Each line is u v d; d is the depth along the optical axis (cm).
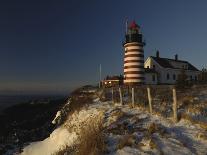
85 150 1546
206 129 1853
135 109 2609
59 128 3416
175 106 2050
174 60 7306
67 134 2844
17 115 6631
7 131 4691
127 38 5125
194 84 4584
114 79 6338
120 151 1512
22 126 5069
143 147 1547
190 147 1588
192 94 3384
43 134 4003
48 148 3027
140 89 3994
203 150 1548
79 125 2730
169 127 1927
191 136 1756
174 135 1747
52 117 5450
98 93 4288
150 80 6406
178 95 3284
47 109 6531
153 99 3105
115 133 1814
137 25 5094
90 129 1867
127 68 5103
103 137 1681
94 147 1527
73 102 4222
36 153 3086
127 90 4075
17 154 3186
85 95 4419
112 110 2670
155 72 6544
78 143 1850
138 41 5038
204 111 2366
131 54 5053
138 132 1784
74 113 3425
